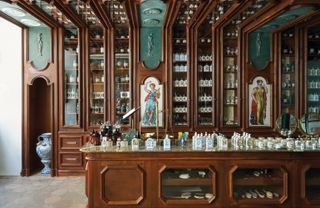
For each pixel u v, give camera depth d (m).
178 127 5.66
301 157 3.30
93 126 5.68
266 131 5.75
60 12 4.85
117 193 3.26
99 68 5.81
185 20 5.39
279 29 5.56
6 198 4.25
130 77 5.66
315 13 4.55
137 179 3.28
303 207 3.30
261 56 5.81
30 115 5.83
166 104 5.68
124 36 5.80
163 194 3.30
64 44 5.73
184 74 5.82
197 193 3.36
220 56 5.73
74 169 5.64
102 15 4.80
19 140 5.73
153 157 3.27
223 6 4.52
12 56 5.69
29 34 5.65
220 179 3.28
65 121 5.73
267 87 5.82
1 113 5.70
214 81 5.73
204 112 5.80
